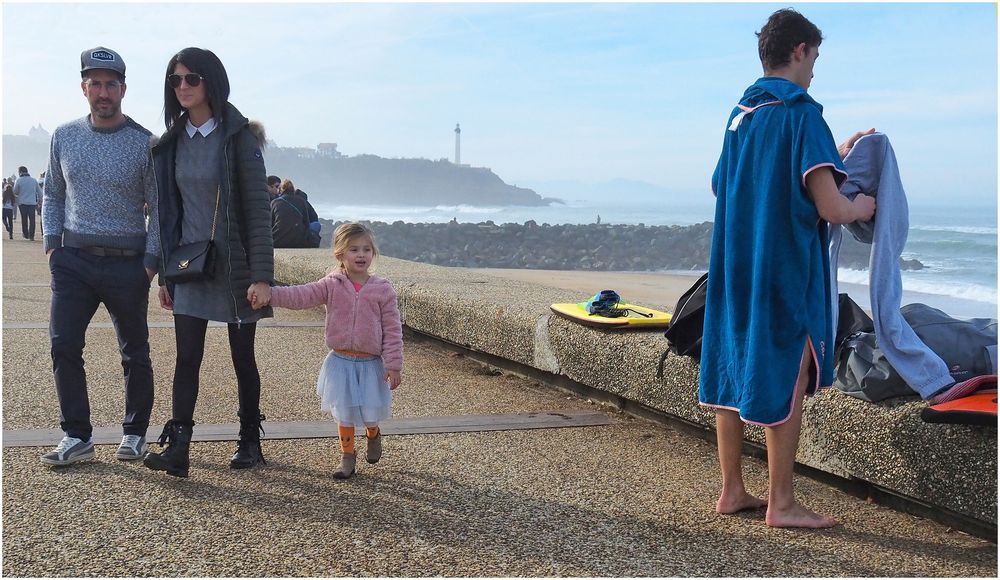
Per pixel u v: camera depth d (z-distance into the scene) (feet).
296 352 22.43
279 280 34.68
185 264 12.42
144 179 13.42
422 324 23.58
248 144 12.78
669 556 9.84
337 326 12.55
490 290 23.58
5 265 45.62
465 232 157.69
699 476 12.91
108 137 13.24
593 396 17.54
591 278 91.71
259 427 13.17
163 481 12.23
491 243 154.51
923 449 10.59
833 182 10.27
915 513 11.22
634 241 155.63
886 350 10.92
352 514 11.03
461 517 11.00
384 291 12.75
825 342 10.87
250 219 12.72
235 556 9.62
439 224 163.53
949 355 11.23
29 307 29.78
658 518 11.09
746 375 10.55
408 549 9.91
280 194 40.91
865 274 95.91
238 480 12.36
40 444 13.80
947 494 10.34
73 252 13.17
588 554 9.86
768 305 10.47
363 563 9.49
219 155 12.64
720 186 11.45
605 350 16.43
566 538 10.34
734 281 10.85
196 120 12.77
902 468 10.88
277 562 9.48
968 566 9.58
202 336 12.66
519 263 139.85
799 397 10.62
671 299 66.39
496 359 20.92
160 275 12.96
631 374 15.74
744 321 10.81
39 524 10.48
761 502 11.46
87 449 12.95
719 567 9.54
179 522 10.63
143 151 13.35
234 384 18.47
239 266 12.67
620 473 13.00
